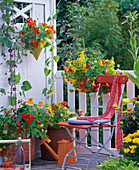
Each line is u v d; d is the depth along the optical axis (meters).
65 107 4.96
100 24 7.76
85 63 4.97
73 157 4.25
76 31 7.35
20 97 4.95
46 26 4.95
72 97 5.34
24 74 5.02
